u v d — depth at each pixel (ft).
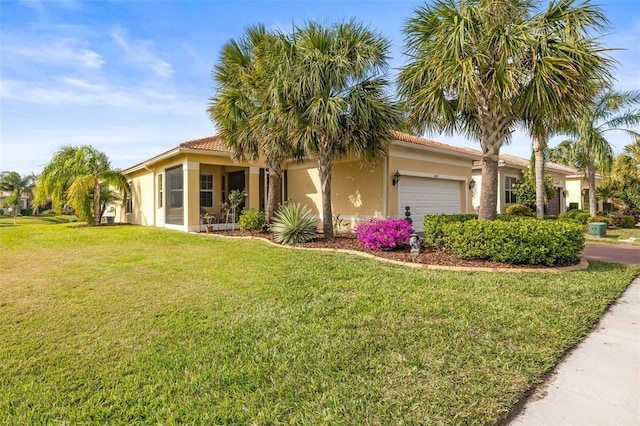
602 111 47.91
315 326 12.94
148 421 7.85
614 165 75.25
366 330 12.53
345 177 44.24
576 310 14.42
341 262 24.14
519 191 59.82
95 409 8.25
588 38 23.03
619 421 7.76
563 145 80.38
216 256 27.25
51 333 12.55
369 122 31.09
